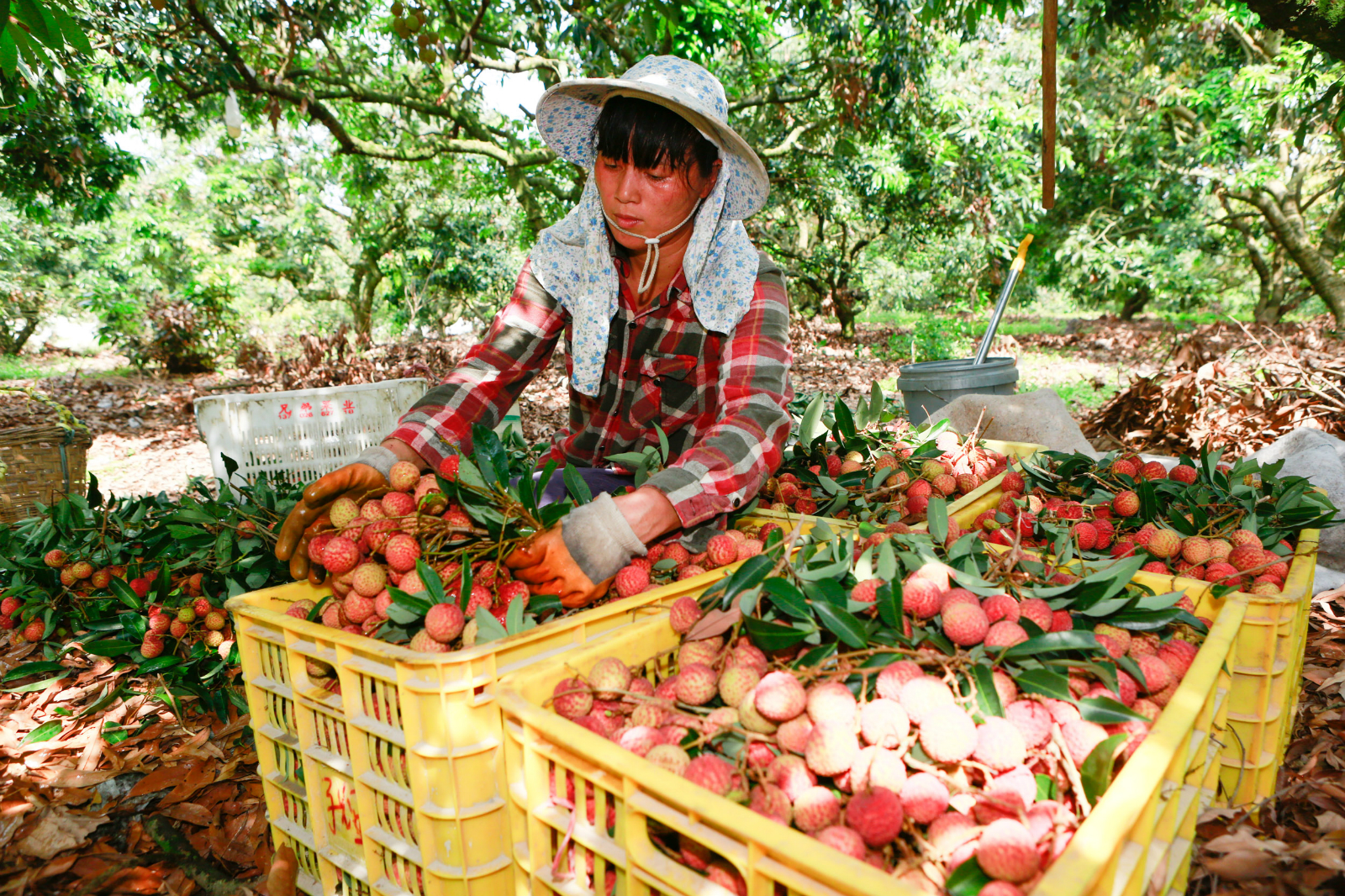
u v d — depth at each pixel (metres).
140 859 1.56
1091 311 25.09
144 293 16.47
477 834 1.16
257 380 11.90
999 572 1.46
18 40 2.22
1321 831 1.46
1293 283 16.59
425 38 5.06
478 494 1.51
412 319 16.88
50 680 2.36
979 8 5.52
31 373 16.91
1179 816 1.09
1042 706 1.09
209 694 2.10
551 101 1.88
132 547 2.59
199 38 7.23
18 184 9.54
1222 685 1.25
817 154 11.80
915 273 17.67
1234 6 10.52
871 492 2.28
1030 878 0.85
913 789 0.97
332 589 1.50
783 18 8.56
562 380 10.34
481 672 1.15
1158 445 4.99
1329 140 11.54
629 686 1.21
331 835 1.38
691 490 1.54
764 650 1.26
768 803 0.99
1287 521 1.94
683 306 1.99
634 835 0.96
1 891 1.45
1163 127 14.30
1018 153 12.26
